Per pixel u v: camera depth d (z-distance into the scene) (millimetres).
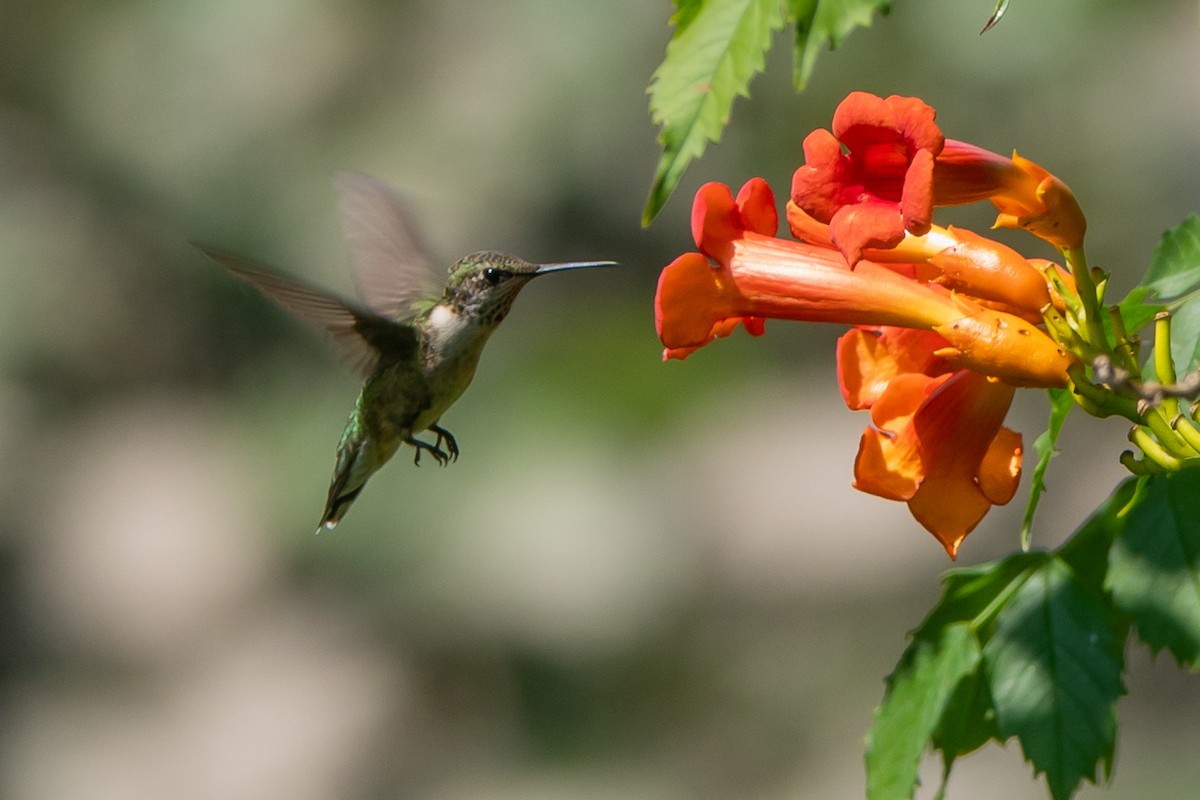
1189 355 3867
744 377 14805
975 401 3887
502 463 12664
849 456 15070
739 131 14234
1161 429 3486
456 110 14828
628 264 14750
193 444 16297
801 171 3580
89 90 15953
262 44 15438
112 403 16703
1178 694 13336
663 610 13648
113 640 16922
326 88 15227
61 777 16375
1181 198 13523
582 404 12930
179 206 15438
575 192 14672
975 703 3760
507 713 14430
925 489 3898
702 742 14109
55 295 16078
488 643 13766
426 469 12727
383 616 14609
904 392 3982
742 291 3852
